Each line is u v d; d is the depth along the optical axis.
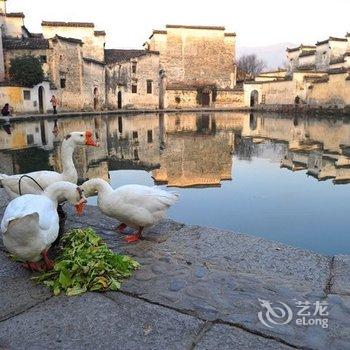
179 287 3.21
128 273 3.39
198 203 7.30
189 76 51.50
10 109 26.88
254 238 4.23
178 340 2.58
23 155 12.48
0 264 3.70
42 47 32.47
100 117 32.22
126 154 13.34
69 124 24.12
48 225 3.36
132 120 29.66
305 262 3.67
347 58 45.91
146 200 4.05
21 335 2.64
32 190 4.70
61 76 33.94
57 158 11.90
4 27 36.06
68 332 2.67
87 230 4.04
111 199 4.05
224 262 3.67
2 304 3.02
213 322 2.77
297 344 2.55
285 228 5.90
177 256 3.81
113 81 42.50
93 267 3.29
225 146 15.63
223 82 52.50
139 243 4.15
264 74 58.34
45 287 3.26
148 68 46.31
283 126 25.62
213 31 51.16
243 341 2.57
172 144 15.98
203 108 49.31
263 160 12.32
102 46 41.38
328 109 38.31
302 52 57.69
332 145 15.85
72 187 3.87
